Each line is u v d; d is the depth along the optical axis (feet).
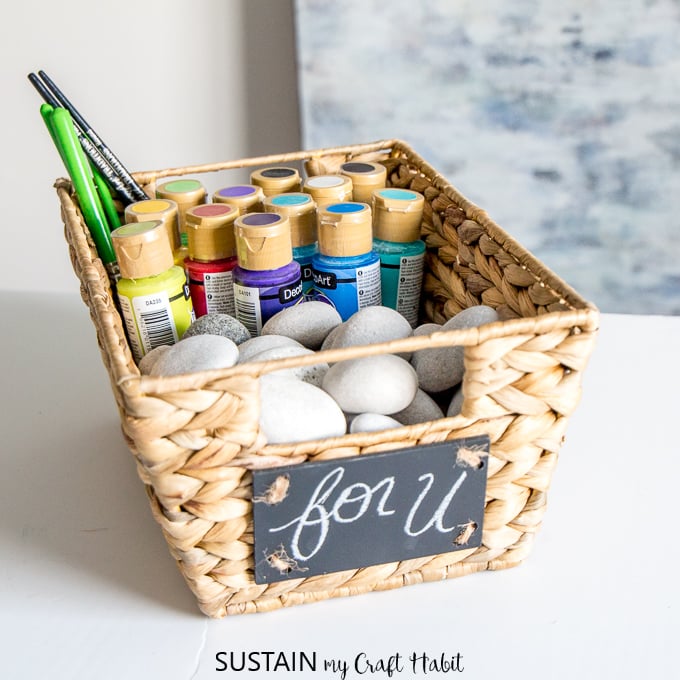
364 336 1.74
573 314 1.42
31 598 1.66
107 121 3.78
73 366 2.47
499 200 3.70
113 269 2.11
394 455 1.46
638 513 1.85
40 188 4.03
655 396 2.25
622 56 3.37
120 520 1.87
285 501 1.44
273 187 2.28
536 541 1.77
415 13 3.32
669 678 1.47
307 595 1.63
